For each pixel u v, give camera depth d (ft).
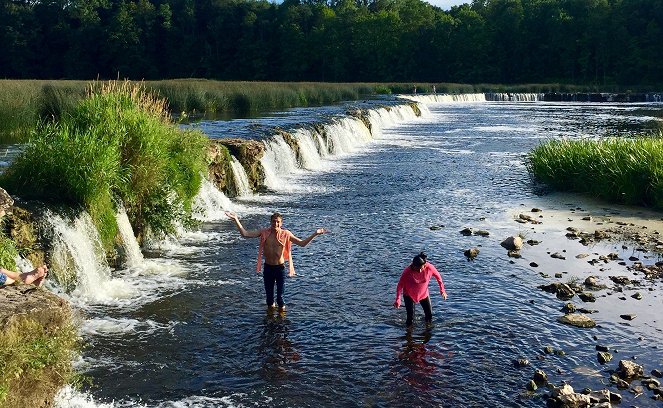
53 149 39.40
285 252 34.06
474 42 455.22
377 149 118.93
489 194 71.05
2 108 86.28
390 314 33.99
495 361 28.25
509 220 57.26
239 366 27.68
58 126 45.57
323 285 38.75
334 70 458.50
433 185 77.51
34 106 95.50
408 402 24.70
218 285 38.37
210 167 62.69
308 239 34.17
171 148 53.57
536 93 341.82
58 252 35.04
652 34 398.83
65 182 38.70
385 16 465.06
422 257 31.91
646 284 38.96
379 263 43.52
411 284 32.30
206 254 45.44
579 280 39.83
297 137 93.76
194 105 146.51
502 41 457.27
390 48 464.24
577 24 434.71
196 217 55.36
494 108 254.88
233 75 459.32
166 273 40.60
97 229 39.68
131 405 24.12
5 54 394.52
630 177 64.28
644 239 49.75
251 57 459.32
